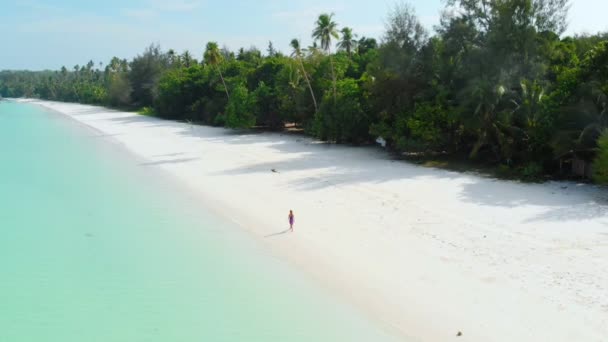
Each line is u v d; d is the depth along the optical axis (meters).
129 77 149.12
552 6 43.16
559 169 37.16
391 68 47.81
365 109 55.62
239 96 75.44
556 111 36.03
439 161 44.25
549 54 42.75
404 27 48.12
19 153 59.53
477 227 25.42
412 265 21.02
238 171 43.50
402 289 18.88
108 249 25.30
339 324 16.81
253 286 20.17
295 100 71.62
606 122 33.44
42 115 135.62
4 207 33.88
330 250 23.31
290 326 16.88
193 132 79.12
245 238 25.80
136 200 34.94
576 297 17.44
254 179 39.69
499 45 42.31
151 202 34.25
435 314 16.92
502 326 15.88
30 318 18.41
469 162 42.94
